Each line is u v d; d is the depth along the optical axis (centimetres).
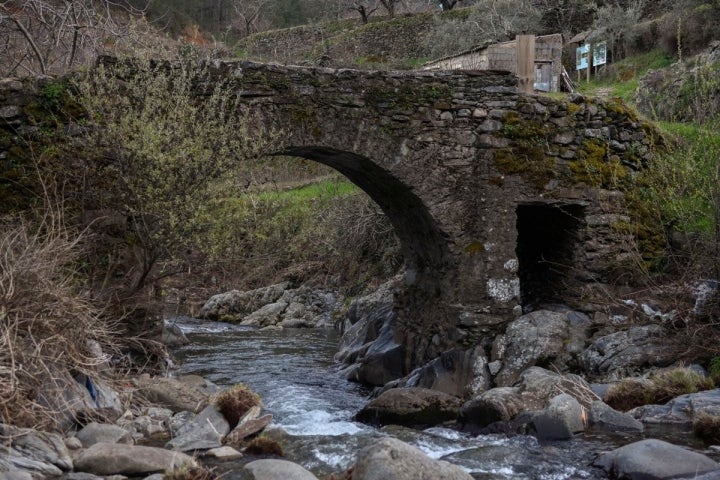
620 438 652
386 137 984
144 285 842
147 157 776
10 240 683
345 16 4109
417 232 1109
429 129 1003
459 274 1011
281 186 2195
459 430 755
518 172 1022
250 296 2027
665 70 1678
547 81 1508
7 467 480
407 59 2978
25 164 837
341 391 1042
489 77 1022
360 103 972
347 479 505
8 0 1238
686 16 2106
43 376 579
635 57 2244
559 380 785
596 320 1002
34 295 600
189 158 802
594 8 2616
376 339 1216
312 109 951
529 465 588
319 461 604
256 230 906
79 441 562
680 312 883
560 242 1102
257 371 1184
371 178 1074
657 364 854
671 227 1072
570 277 1062
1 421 526
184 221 804
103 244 836
